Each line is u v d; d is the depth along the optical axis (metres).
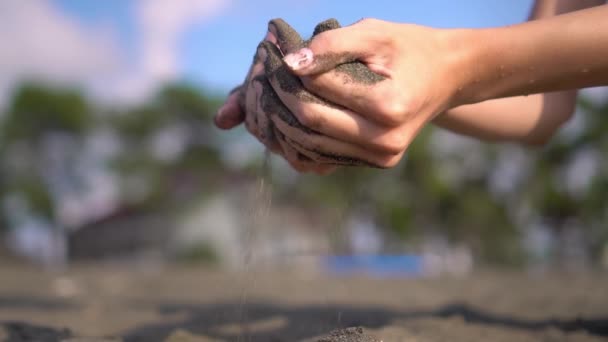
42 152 34.56
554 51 1.31
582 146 23.86
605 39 1.30
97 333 2.53
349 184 2.53
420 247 25.52
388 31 1.26
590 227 24.45
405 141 1.27
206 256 26.80
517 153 25.05
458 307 3.28
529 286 5.73
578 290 5.00
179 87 34.03
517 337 2.21
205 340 2.22
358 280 7.45
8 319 3.05
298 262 16.56
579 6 1.99
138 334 2.51
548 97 2.10
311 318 2.78
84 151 35.09
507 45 1.31
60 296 5.17
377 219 25.27
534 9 2.11
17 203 33.69
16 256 24.66
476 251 25.66
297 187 21.70
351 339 1.78
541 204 24.70
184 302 4.40
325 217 21.00
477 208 25.03
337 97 1.23
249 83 1.57
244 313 3.22
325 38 1.23
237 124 1.77
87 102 34.84
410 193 25.56
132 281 7.50
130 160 33.31
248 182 26.19
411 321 2.51
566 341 2.19
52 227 33.94
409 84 1.22
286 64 1.20
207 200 27.88
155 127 34.44
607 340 2.23
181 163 31.97
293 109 1.28
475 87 1.35
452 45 1.30
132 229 30.27
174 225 28.98
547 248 25.28
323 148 1.31
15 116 34.06
